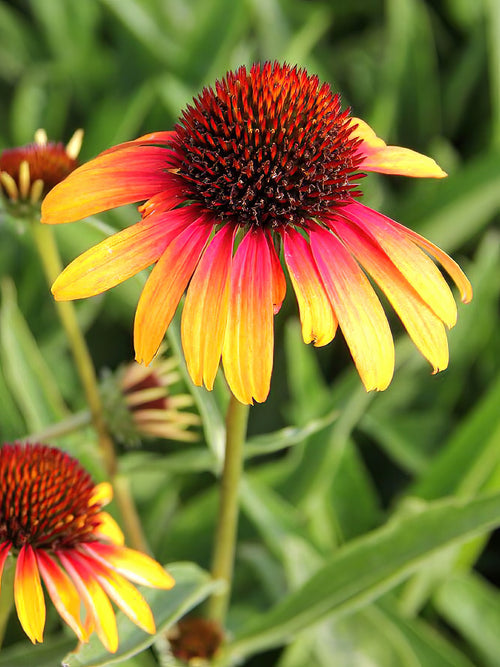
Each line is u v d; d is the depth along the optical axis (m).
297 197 0.37
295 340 0.54
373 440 0.64
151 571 0.39
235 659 0.45
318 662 0.50
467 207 0.65
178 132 0.38
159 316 0.35
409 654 0.48
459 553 0.53
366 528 0.54
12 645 0.49
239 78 0.38
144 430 0.43
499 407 0.51
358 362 0.35
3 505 0.39
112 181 0.37
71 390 0.63
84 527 0.39
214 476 0.57
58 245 0.61
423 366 0.64
